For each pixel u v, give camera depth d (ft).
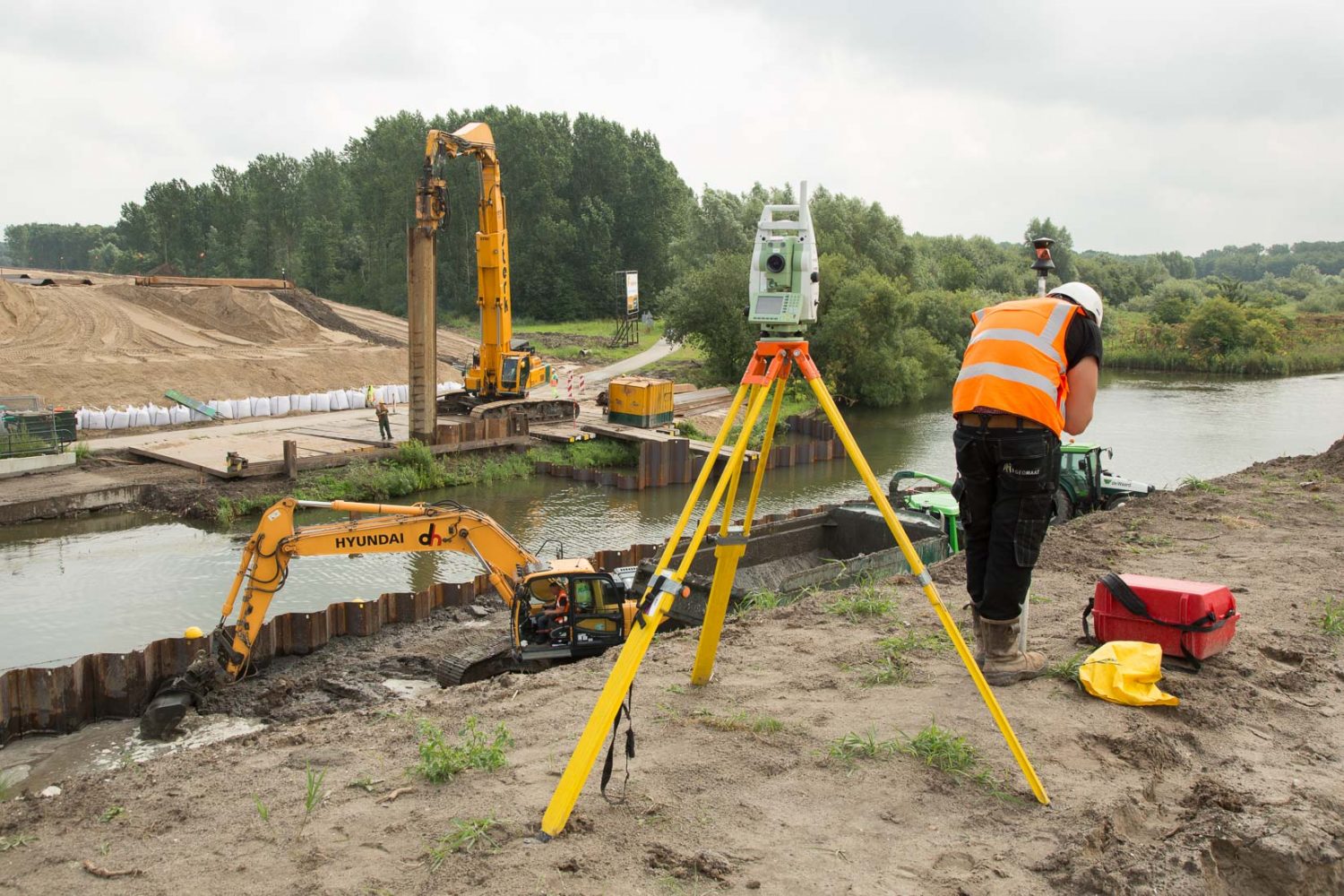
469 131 108.37
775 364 13.64
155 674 42.32
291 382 140.26
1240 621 20.47
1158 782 13.47
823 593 24.29
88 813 13.16
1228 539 28.32
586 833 11.78
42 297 163.22
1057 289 14.84
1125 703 15.78
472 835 11.64
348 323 216.13
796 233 13.83
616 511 88.12
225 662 43.06
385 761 14.48
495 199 116.47
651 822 12.10
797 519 42.55
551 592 40.83
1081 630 19.60
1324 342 245.24
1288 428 126.11
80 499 78.43
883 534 41.91
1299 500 33.47
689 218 235.61
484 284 119.44
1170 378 200.85
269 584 42.91
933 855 11.42
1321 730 15.47
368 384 145.89
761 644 19.44
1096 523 30.83
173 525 76.18
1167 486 87.71
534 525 82.02
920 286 214.48
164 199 395.75
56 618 53.16
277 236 377.30
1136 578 18.67
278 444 100.22
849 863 11.21
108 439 102.37
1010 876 10.93
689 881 10.84
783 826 12.06
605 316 325.83
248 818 12.70
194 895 10.84
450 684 40.60
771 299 13.41
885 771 13.46
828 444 116.26
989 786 12.99
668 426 119.96
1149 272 396.78
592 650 39.19
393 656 45.14
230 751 15.43
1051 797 12.69
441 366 173.68
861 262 199.00
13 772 35.58
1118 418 136.26
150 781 14.19
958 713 15.40
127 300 181.27
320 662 45.52
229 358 144.97
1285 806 12.83
